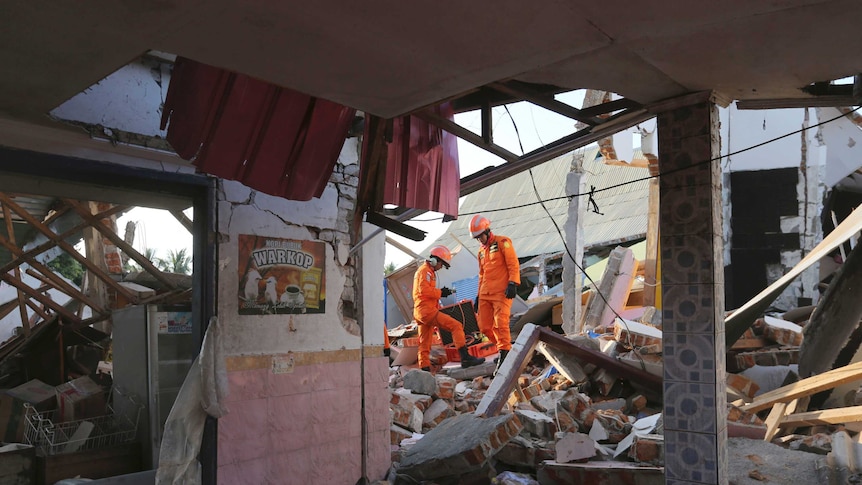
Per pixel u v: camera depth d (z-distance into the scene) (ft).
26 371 22.61
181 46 9.43
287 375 16.65
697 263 13.30
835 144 39.17
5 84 10.42
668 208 13.69
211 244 15.33
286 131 13.84
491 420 18.40
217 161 13.12
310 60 10.11
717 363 13.12
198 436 14.73
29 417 17.84
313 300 17.52
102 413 18.81
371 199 14.93
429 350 34.09
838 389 22.85
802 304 38.27
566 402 21.03
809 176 38.63
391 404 23.15
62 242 21.94
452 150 17.53
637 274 44.78
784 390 22.77
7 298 31.27
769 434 20.85
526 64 10.59
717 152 13.62
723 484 13.06
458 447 17.44
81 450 16.71
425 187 16.60
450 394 25.89
